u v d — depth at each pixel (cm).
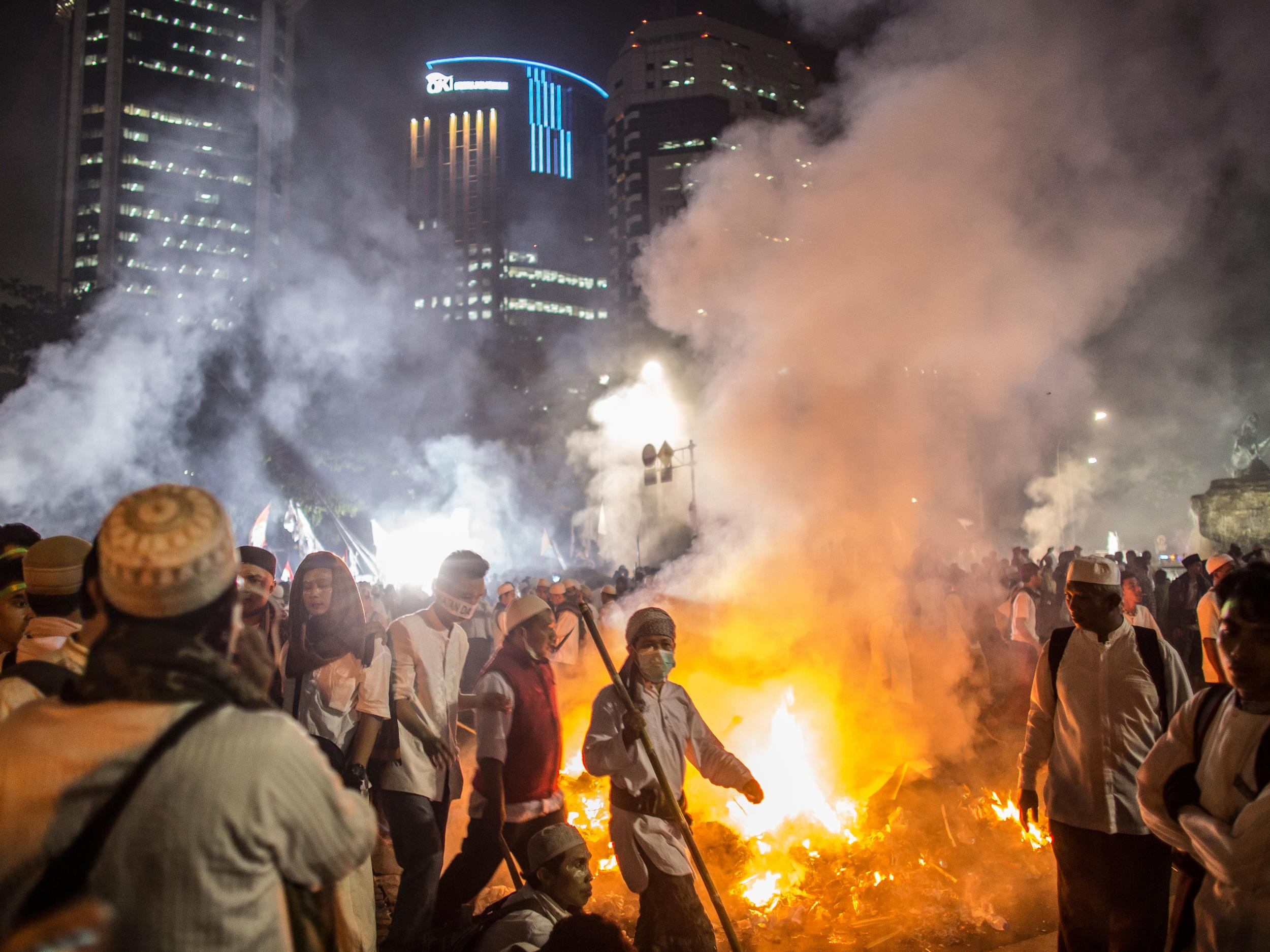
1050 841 596
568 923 300
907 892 523
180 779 159
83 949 117
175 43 13112
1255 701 258
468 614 473
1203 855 255
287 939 173
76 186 12619
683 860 403
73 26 12875
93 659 169
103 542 173
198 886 157
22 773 161
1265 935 241
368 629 432
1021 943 470
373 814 190
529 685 453
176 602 172
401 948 413
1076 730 390
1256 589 254
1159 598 1348
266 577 426
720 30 11506
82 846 156
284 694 428
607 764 414
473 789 439
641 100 11662
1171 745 278
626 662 439
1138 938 376
